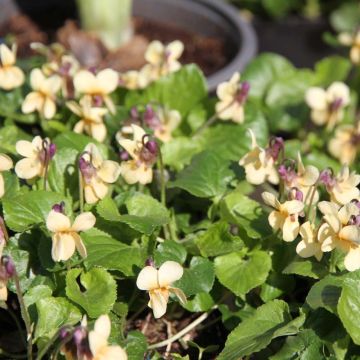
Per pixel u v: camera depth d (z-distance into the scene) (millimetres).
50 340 642
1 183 674
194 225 727
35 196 690
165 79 791
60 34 929
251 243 709
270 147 703
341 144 804
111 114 756
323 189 733
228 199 712
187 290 680
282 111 846
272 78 862
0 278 644
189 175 719
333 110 807
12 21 979
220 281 691
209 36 966
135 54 929
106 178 682
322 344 661
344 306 653
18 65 824
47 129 762
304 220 702
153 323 716
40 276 687
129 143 696
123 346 669
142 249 690
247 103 788
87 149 681
